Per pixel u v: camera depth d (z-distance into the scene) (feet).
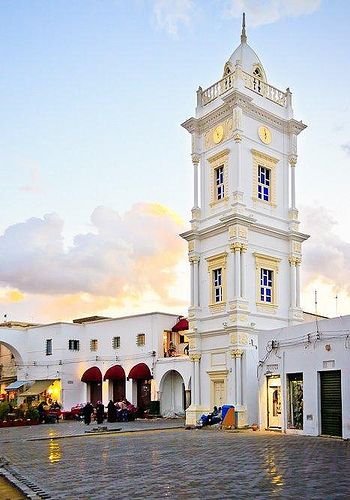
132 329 172.45
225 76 129.08
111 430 109.09
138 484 42.24
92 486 41.91
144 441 82.17
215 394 120.16
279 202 129.70
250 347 115.96
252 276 120.67
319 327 87.81
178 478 44.62
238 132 122.42
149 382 165.78
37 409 143.95
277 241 127.24
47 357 187.01
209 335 122.93
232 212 120.47
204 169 130.93
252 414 112.88
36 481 45.21
